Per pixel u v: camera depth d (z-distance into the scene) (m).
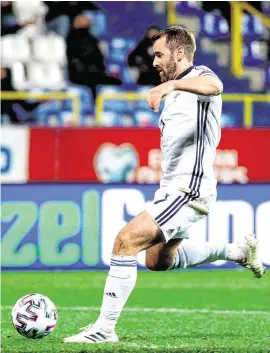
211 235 24.67
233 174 26.36
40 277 23.81
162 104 37.09
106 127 26.25
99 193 24.88
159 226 13.05
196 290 21.56
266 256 24.94
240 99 31.70
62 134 26.30
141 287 22.08
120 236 13.10
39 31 36.88
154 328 15.84
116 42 38.12
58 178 26.27
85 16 37.53
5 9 36.78
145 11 38.88
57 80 36.62
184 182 13.20
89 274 24.30
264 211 25.02
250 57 38.97
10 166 26.27
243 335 14.91
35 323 13.48
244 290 21.56
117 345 13.22
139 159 26.19
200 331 15.46
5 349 12.94
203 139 13.32
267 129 26.44
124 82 37.28
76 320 17.02
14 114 35.72
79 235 24.83
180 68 13.38
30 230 24.83
